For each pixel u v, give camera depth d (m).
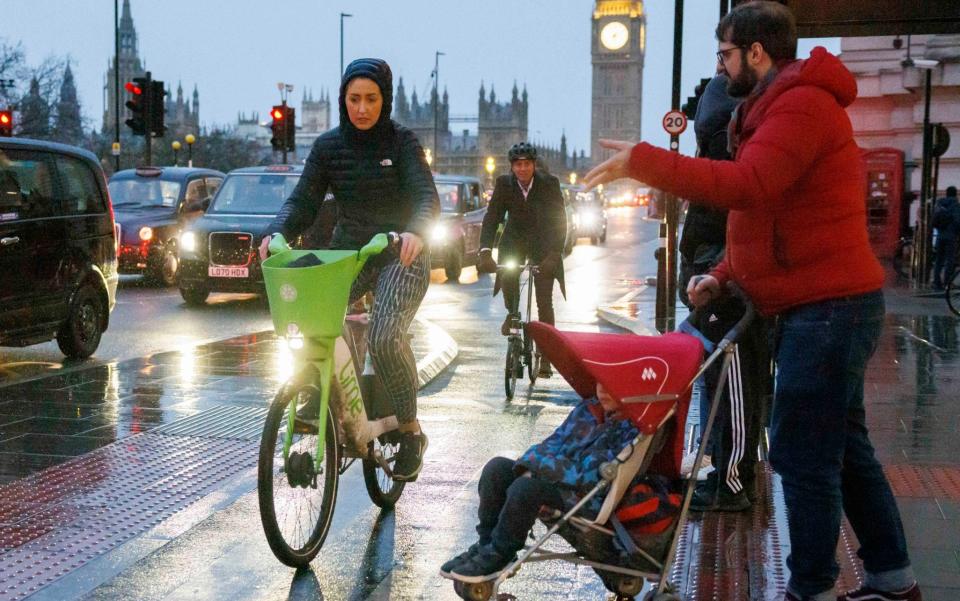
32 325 10.24
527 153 8.85
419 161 5.19
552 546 4.98
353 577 4.65
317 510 4.82
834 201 3.78
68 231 10.74
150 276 20.98
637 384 3.55
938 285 20.00
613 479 3.56
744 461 5.45
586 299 18.27
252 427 7.58
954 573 4.62
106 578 4.61
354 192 5.23
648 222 70.88
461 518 5.50
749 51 3.86
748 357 5.33
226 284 16.77
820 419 3.88
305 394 4.69
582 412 3.84
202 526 5.34
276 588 4.51
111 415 7.94
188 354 11.04
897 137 29.11
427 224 4.98
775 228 3.82
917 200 28.31
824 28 9.41
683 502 3.75
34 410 8.09
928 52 26.59
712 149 5.59
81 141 67.00
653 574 3.70
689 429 7.38
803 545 3.95
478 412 8.30
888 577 4.09
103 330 11.47
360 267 4.59
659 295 14.84
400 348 5.06
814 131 3.60
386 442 5.42
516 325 8.88
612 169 3.45
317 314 4.45
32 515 5.51
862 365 3.89
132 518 5.48
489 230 9.00
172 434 7.34
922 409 8.38
